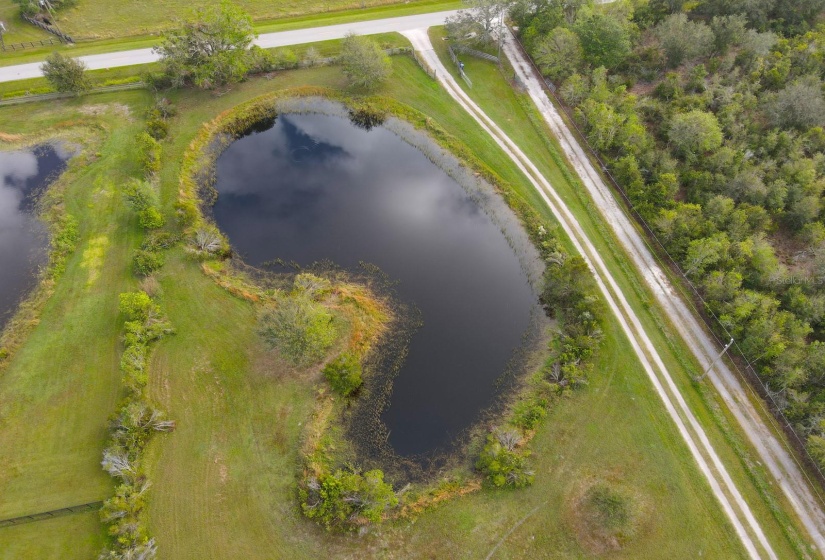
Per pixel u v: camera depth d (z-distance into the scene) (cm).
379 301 4844
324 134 6506
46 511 3631
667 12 7256
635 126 5800
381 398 4238
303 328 4209
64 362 4338
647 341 4566
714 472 3884
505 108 6544
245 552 3494
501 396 4269
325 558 3491
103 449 3875
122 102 6506
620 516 3578
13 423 4025
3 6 7931
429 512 3678
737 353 4441
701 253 4759
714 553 3547
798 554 3550
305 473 3784
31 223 5338
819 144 5703
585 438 4016
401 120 6450
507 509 3697
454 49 7175
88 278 4872
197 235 5094
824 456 3756
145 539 3453
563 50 6538
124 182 5653
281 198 5759
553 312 4800
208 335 4522
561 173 5856
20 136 6162
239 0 8081
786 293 4644
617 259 5109
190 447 3925
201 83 6431
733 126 5872
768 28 7019
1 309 4688
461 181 5875
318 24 7631
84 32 7519
